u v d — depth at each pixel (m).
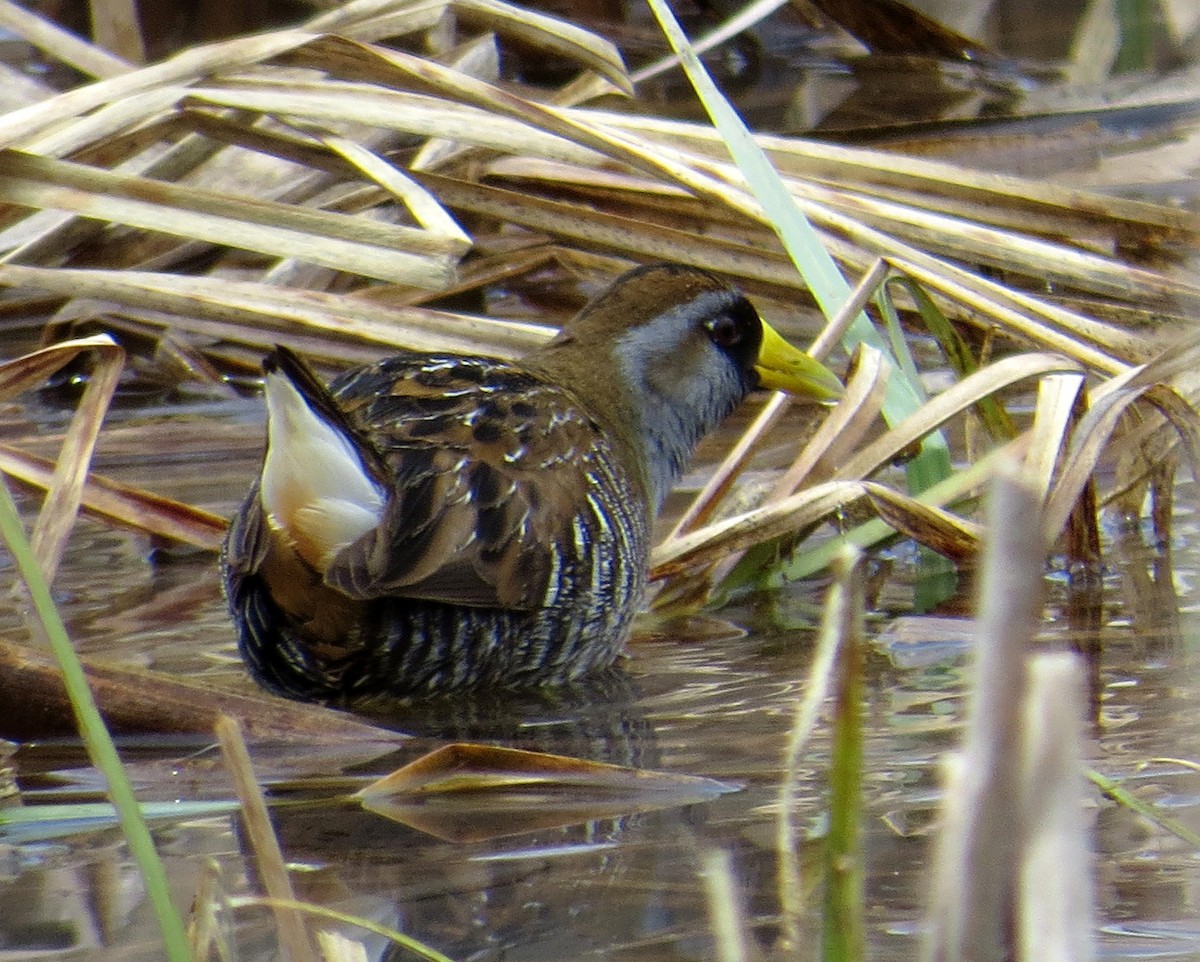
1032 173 12.39
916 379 8.28
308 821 5.26
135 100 8.71
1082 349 8.09
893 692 6.32
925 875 4.57
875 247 8.62
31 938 4.41
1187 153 12.55
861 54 14.86
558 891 4.66
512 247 10.87
